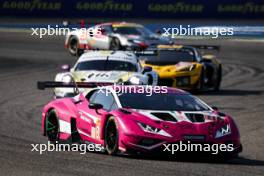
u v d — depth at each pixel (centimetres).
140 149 3300
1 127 4622
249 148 3984
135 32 10325
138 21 14500
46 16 14700
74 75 5669
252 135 4522
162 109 3500
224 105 6128
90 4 14662
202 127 3356
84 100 3812
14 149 3672
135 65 5984
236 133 3425
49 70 8925
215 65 7362
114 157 3394
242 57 10825
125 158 3366
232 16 14000
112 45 10244
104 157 3391
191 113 3466
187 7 14250
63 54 10925
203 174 2967
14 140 4044
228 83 8131
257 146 4066
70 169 3038
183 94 3681
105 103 3634
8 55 10588
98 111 3591
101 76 5600
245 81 8312
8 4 14875
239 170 3114
